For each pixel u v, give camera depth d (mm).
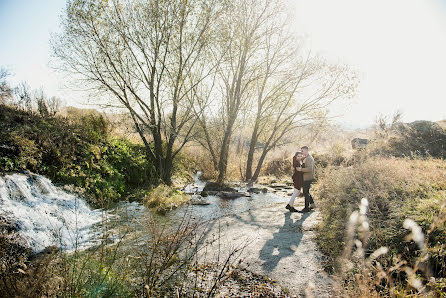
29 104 11602
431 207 4844
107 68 11422
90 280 3645
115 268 4344
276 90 14922
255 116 16078
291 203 8391
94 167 10062
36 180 7867
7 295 2943
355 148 15570
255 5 13414
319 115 15078
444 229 4043
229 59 13883
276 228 6758
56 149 9469
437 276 3541
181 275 4336
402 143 13555
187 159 17656
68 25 10984
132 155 12492
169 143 12875
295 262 4824
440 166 8047
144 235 6113
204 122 15109
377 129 15633
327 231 5902
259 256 5121
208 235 6328
